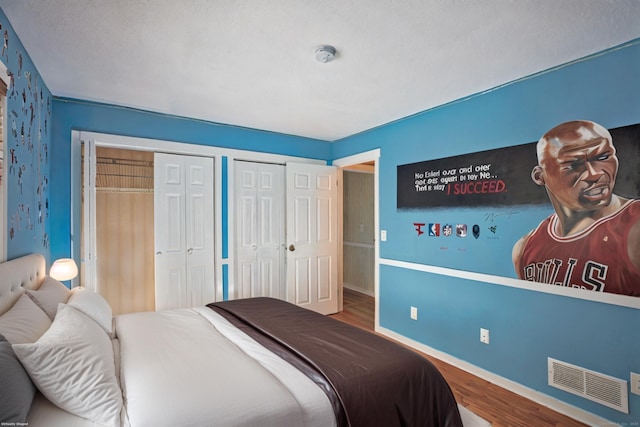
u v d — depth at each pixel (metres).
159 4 1.58
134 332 1.91
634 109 1.89
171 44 1.96
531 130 2.36
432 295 3.08
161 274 3.28
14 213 1.84
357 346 1.77
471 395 2.41
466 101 2.79
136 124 3.17
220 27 1.77
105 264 3.18
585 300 2.09
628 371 1.91
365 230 5.65
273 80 2.47
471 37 1.86
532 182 2.35
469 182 2.76
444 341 2.97
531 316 2.36
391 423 1.42
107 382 1.22
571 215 2.15
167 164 3.34
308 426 1.27
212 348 1.71
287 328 2.03
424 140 3.16
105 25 1.76
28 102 2.10
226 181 3.67
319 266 4.25
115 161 3.23
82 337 1.33
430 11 1.62
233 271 3.69
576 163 2.12
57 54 2.08
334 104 2.99
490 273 2.61
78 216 2.91
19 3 1.56
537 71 2.30
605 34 1.82
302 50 2.02
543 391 2.29
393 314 3.49
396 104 2.99
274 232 4.04
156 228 3.26
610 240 1.98
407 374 1.55
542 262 2.29
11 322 1.34
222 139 3.63
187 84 2.56
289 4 1.57
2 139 1.62
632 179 1.90
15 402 1.01
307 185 4.15
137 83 2.54
